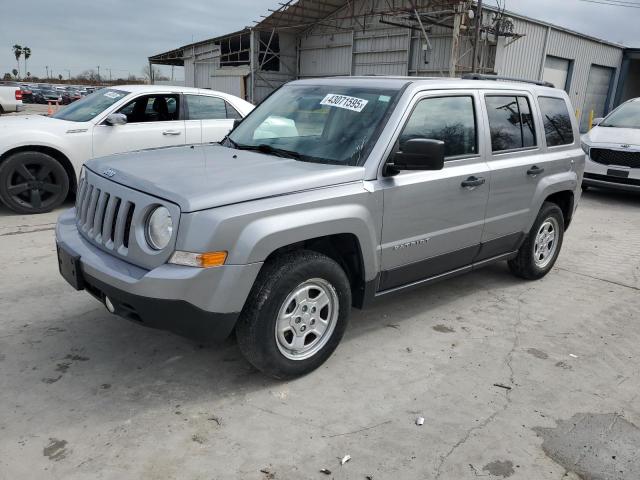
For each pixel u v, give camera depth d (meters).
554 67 26.62
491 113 4.52
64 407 3.10
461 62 22.47
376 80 4.17
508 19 22.38
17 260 5.42
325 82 4.46
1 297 4.52
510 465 2.79
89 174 3.62
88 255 3.24
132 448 2.79
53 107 35.56
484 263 4.81
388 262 3.79
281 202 3.10
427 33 23.56
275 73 30.16
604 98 30.95
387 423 3.09
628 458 2.88
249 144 4.25
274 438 2.92
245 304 3.13
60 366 3.53
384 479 2.65
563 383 3.61
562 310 4.84
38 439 2.82
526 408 3.30
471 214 4.34
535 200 5.00
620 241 7.34
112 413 3.07
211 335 3.03
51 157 7.20
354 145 3.69
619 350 4.11
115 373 3.47
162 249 2.92
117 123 7.43
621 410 3.33
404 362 3.79
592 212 9.21
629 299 5.17
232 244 2.92
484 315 4.65
